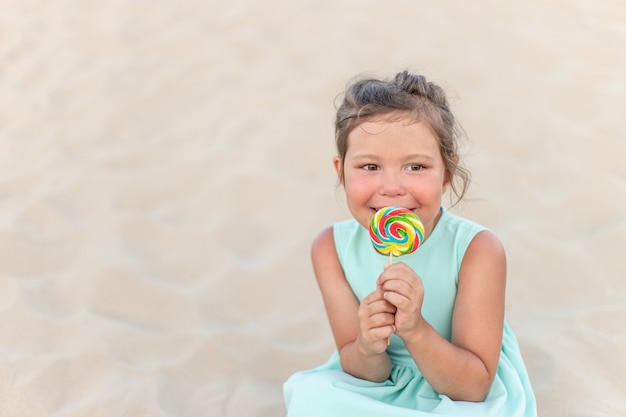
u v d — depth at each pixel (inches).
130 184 196.9
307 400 93.4
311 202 188.1
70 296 153.9
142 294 155.3
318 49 260.5
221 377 134.2
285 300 156.9
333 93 234.5
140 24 292.7
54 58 275.0
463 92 227.8
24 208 184.5
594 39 254.8
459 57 247.9
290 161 204.8
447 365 92.5
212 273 164.4
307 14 284.2
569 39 255.4
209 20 288.4
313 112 226.2
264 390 131.2
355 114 96.7
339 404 91.8
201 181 198.5
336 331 107.7
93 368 133.4
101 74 258.1
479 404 94.7
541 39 255.8
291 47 263.6
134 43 278.2
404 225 90.6
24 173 202.8
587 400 122.1
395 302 88.2
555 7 278.7
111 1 315.0
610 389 124.6
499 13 274.7
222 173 201.2
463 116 214.7
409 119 95.0
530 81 232.7
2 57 281.1
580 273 155.3
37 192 192.5
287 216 183.8
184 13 296.4
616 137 201.9
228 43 270.4
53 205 186.1
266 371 136.4
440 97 99.6
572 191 180.9
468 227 102.9
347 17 279.1
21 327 142.7
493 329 98.3
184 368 135.6
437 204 97.4
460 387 94.3
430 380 94.5
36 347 137.9
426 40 259.9
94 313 148.3
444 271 102.3
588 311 143.9
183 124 226.7
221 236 176.9
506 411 97.0
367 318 90.7
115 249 168.4
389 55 252.5
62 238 173.6
